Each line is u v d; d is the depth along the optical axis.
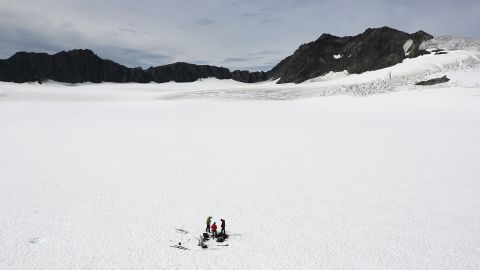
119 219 20.05
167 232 18.47
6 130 54.06
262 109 87.00
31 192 24.55
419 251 16.38
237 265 15.36
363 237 17.81
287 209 21.53
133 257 15.97
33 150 39.06
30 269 14.99
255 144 42.84
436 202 22.23
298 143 43.19
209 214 20.84
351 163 32.59
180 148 40.50
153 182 27.00
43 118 69.44
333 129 54.12
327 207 21.77
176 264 15.45
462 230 18.38
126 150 39.34
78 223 19.48
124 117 72.62
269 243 17.31
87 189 25.27
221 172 29.88
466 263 15.31
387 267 15.12
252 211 21.27
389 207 21.59
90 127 57.97
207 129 55.69
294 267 15.14
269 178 28.00
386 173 28.94
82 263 15.46
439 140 42.78
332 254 16.20
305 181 27.12
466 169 29.58
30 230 18.59
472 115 63.00
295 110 83.81
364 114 72.38
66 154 37.12
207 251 16.56
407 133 48.44
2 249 16.62
